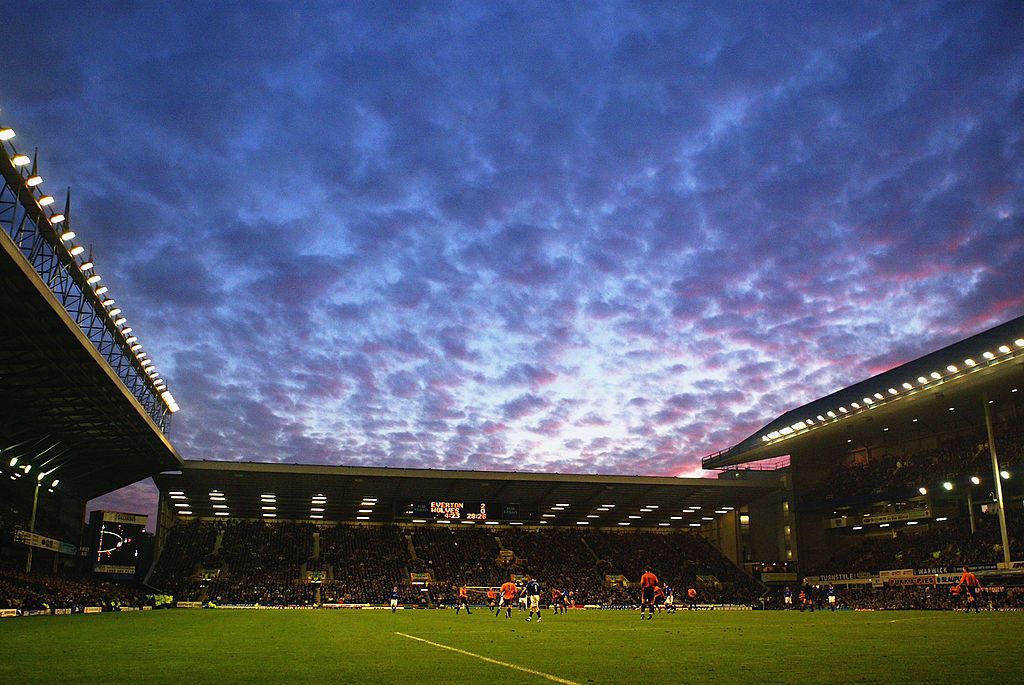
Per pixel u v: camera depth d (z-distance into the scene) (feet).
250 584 272.72
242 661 48.11
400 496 299.99
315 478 275.18
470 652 56.13
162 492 288.30
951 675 38.99
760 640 71.61
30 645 63.16
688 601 274.98
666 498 319.06
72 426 193.47
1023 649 56.34
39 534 207.31
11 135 107.24
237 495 291.58
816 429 293.43
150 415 197.36
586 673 41.01
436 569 301.22
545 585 296.71
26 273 110.63
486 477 284.41
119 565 241.76
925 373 239.30
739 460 347.56
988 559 226.79
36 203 122.01
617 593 289.53
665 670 42.57
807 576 300.81
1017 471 224.53
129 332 176.24
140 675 39.55
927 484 257.96
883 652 54.49
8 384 157.79
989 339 220.23
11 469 193.26
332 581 280.92
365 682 36.55
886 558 270.87
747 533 336.49
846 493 291.99
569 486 297.74
